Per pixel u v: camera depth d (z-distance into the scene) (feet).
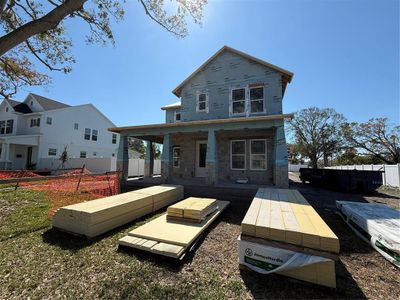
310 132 93.04
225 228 13.33
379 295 6.98
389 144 72.54
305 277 7.39
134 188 27.86
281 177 23.36
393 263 8.99
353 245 11.14
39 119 62.59
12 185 28.45
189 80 37.35
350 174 29.25
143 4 23.22
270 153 32.45
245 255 8.25
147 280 7.65
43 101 70.03
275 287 7.31
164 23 24.63
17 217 15.21
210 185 26.37
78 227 11.62
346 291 7.14
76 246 10.43
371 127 75.61
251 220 9.02
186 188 26.13
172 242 9.69
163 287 7.23
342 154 89.15
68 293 6.95
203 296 6.78
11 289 7.18
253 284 7.47
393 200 23.59
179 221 12.64
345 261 9.39
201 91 36.37
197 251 10.03
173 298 6.68
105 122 82.94
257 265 8.01
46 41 25.11
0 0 13.53
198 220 12.30
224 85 34.88
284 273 7.68
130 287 7.22
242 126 25.46
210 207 14.48
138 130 31.35
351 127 82.07
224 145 35.01
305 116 93.76
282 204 12.56
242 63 34.04
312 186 37.35
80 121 72.74
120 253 9.71
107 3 22.75
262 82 32.48
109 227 12.53
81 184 28.07
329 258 7.18
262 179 32.53
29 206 18.42
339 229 13.70
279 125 24.13
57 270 8.31
